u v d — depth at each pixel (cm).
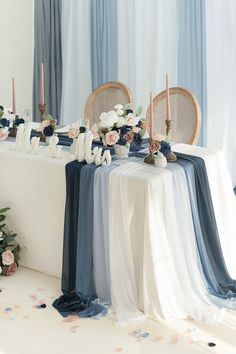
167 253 288
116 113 311
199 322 280
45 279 325
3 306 297
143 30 484
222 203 331
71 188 299
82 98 529
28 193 322
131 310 287
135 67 491
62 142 348
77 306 294
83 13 511
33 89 544
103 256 299
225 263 320
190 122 378
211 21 454
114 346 263
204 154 324
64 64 524
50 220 318
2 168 329
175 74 474
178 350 259
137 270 290
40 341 268
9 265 327
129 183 282
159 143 304
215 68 461
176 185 295
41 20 525
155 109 391
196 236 306
